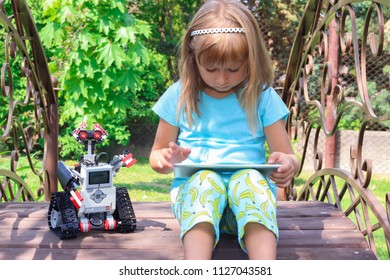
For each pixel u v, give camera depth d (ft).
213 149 7.52
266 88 7.61
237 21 6.88
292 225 8.32
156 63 31.83
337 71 23.24
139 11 33.01
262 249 6.15
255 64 6.94
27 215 9.04
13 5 10.80
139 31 24.59
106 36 23.94
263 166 6.66
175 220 8.71
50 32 23.15
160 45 34.01
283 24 31.14
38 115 12.46
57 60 24.45
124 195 8.20
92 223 8.01
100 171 7.74
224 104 7.52
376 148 28.73
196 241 6.16
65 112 24.70
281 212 9.10
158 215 9.00
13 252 7.26
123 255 7.16
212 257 6.98
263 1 30.83
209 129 7.56
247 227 6.29
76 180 7.86
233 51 6.72
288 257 7.09
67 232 7.56
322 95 10.70
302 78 12.02
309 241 7.61
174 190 7.56
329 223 8.43
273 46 31.42
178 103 7.66
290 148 7.66
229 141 7.54
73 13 22.61
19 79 29.63
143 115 31.81
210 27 6.84
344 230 8.12
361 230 8.51
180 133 7.96
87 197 7.71
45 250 7.33
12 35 10.19
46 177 13.61
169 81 34.22
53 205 7.93
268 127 7.64
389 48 28.25
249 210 6.29
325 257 7.11
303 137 12.23
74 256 7.13
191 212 6.30
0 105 29.09
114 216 8.27
